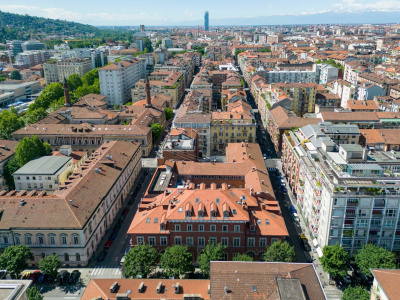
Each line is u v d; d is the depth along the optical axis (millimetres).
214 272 86875
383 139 198500
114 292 88188
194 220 117562
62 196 126312
